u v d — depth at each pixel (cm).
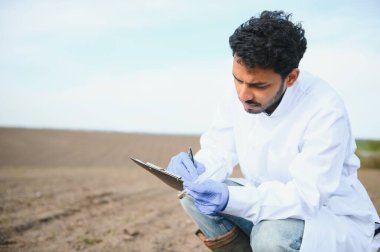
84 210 529
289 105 234
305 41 220
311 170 221
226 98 271
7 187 695
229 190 226
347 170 246
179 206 576
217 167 267
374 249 242
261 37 202
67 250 372
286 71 212
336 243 222
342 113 225
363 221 240
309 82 238
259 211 225
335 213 236
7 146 2102
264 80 210
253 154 249
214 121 281
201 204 230
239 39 207
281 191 226
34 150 2006
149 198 632
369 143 1108
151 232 435
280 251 219
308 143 226
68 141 2519
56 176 924
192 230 447
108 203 579
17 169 1180
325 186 221
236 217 254
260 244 224
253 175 258
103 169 1255
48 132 3023
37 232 425
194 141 2797
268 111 241
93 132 3278
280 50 203
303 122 231
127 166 1494
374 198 566
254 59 203
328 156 221
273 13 216
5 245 379
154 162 1767
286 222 224
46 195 624
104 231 435
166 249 380
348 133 233
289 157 238
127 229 438
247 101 220
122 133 3288
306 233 218
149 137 3028
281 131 237
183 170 259
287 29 207
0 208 519
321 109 227
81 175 957
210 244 261
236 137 266
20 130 3045
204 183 231
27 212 503
